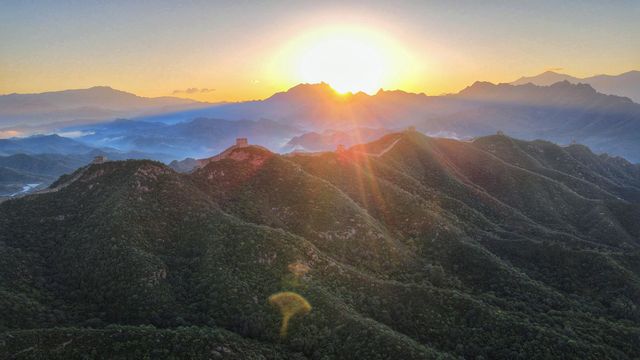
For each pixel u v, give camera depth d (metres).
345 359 86.12
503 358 92.56
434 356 85.69
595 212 198.62
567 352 91.81
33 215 125.38
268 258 110.56
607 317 114.38
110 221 112.25
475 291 124.56
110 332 78.06
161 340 77.62
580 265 137.12
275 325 93.25
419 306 105.94
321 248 131.62
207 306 96.69
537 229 177.62
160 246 113.00
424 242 148.50
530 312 111.31
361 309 103.62
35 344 73.00
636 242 179.50
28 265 106.31
